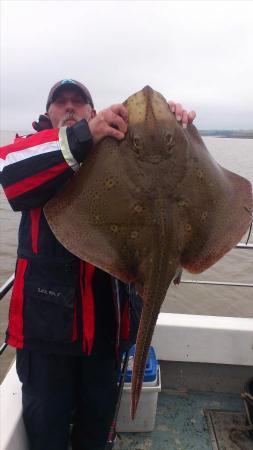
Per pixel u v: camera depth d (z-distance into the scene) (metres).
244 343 1.91
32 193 1.04
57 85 1.40
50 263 1.16
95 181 1.00
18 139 1.17
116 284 1.23
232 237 1.05
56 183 1.04
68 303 1.16
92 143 1.02
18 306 1.20
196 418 1.85
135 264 1.00
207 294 5.87
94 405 1.38
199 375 2.01
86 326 1.20
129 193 0.98
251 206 1.09
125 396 1.66
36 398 1.27
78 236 0.99
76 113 1.41
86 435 1.44
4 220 11.92
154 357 1.78
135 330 1.35
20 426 1.31
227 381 2.00
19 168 1.02
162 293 0.95
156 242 0.97
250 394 1.73
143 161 0.99
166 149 0.99
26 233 1.21
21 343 1.21
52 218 1.01
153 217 0.97
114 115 0.99
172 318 1.97
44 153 1.01
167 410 1.89
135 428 1.74
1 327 4.63
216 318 2.00
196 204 1.01
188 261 1.03
